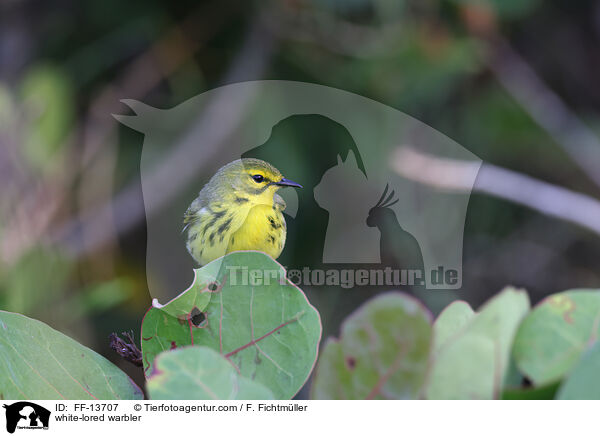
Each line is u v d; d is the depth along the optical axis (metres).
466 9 9.49
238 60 9.42
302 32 9.44
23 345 2.48
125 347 3.21
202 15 9.81
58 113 9.19
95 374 2.57
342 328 2.11
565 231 12.12
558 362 2.03
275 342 2.50
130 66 9.84
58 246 8.74
